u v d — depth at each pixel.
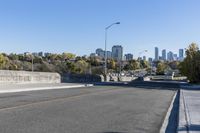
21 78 48.69
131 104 23.91
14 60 132.88
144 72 178.75
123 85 59.62
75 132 12.27
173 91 44.31
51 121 14.61
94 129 13.05
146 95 34.38
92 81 74.06
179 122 15.24
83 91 36.81
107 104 22.98
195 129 13.42
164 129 13.85
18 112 17.11
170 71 167.00
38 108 19.09
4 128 12.59
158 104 24.77
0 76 44.28
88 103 23.08
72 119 15.43
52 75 57.94
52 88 42.38
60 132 12.17
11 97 26.50
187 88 52.41
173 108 22.20
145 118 16.88
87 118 15.95
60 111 18.12
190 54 73.38
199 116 17.33
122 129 13.38
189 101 26.70
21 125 13.34
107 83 66.50
